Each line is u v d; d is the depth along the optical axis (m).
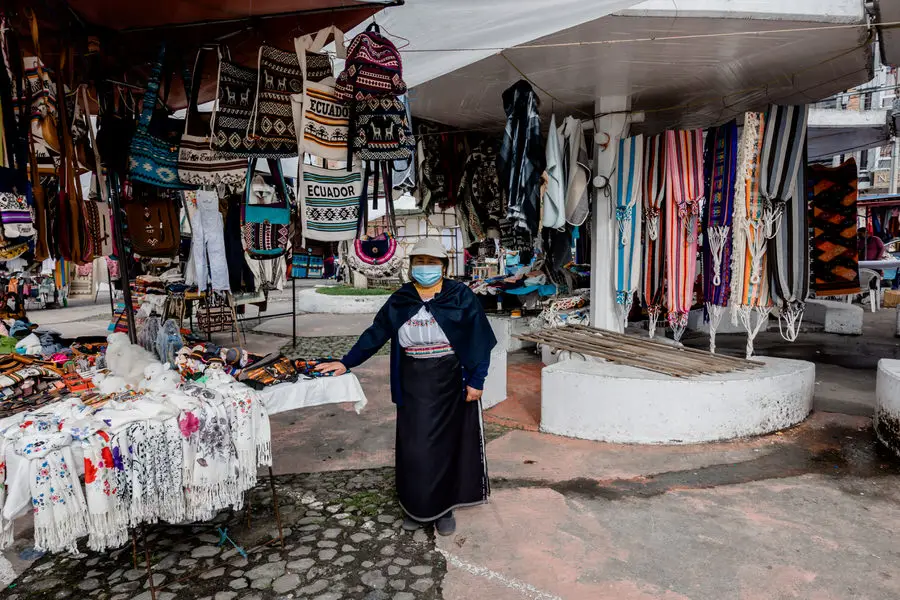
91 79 3.09
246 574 2.45
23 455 1.80
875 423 3.99
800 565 2.41
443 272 2.78
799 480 3.29
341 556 2.58
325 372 2.73
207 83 3.83
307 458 3.83
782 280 4.26
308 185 3.20
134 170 2.97
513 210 4.20
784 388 4.06
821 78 5.06
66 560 2.59
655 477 3.36
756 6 3.67
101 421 1.98
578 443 3.95
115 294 11.65
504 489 3.25
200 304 7.74
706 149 4.53
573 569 2.42
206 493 2.21
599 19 3.69
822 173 5.73
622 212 5.01
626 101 5.43
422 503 2.71
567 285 7.35
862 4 3.79
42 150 2.84
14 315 5.25
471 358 2.74
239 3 2.85
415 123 6.04
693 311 8.38
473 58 3.99
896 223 12.15
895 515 2.86
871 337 7.84
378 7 2.98
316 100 3.02
